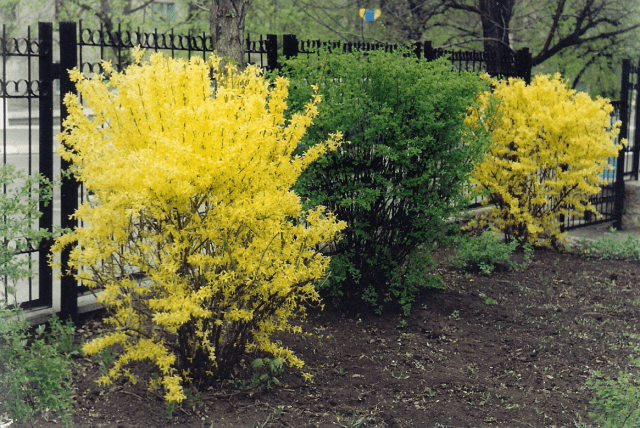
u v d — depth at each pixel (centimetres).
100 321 588
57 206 1016
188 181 439
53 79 555
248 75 510
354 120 628
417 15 1745
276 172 484
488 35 1672
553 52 1669
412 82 652
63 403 430
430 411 487
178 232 453
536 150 941
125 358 457
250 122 445
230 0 671
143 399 469
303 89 632
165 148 431
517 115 911
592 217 1177
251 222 459
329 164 638
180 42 634
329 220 507
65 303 566
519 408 498
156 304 447
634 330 670
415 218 673
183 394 464
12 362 429
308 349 581
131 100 453
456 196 680
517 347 616
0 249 448
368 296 673
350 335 622
